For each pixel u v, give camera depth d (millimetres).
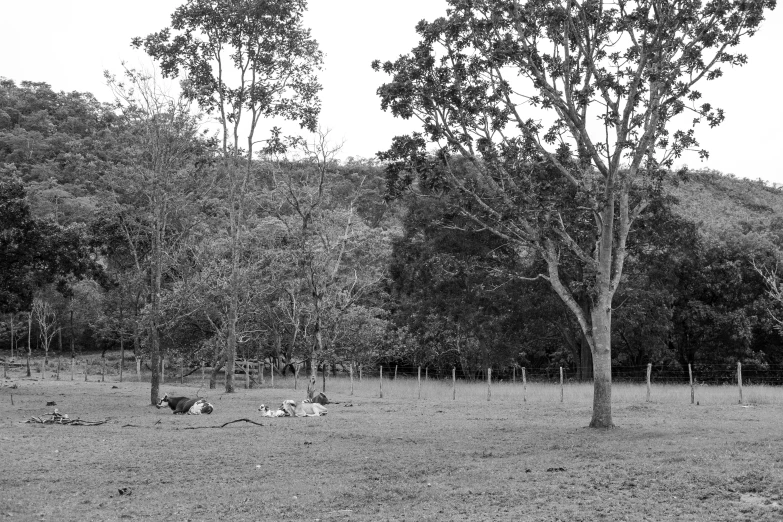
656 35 17578
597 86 17578
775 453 12773
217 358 39906
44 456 14383
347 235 32500
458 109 18422
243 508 10172
